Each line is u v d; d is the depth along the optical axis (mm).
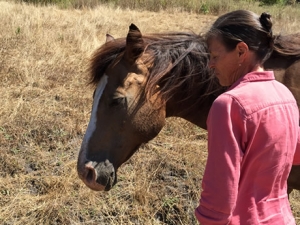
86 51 6359
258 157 1331
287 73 2074
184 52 2102
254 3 16094
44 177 3295
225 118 1290
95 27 8633
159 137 3984
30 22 8250
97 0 13852
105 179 1968
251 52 1364
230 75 1415
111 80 1981
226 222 1300
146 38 2131
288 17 12422
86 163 1955
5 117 4035
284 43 2090
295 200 3246
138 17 11734
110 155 1984
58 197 3078
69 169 3414
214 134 1304
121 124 1971
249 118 1293
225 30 1351
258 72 1374
